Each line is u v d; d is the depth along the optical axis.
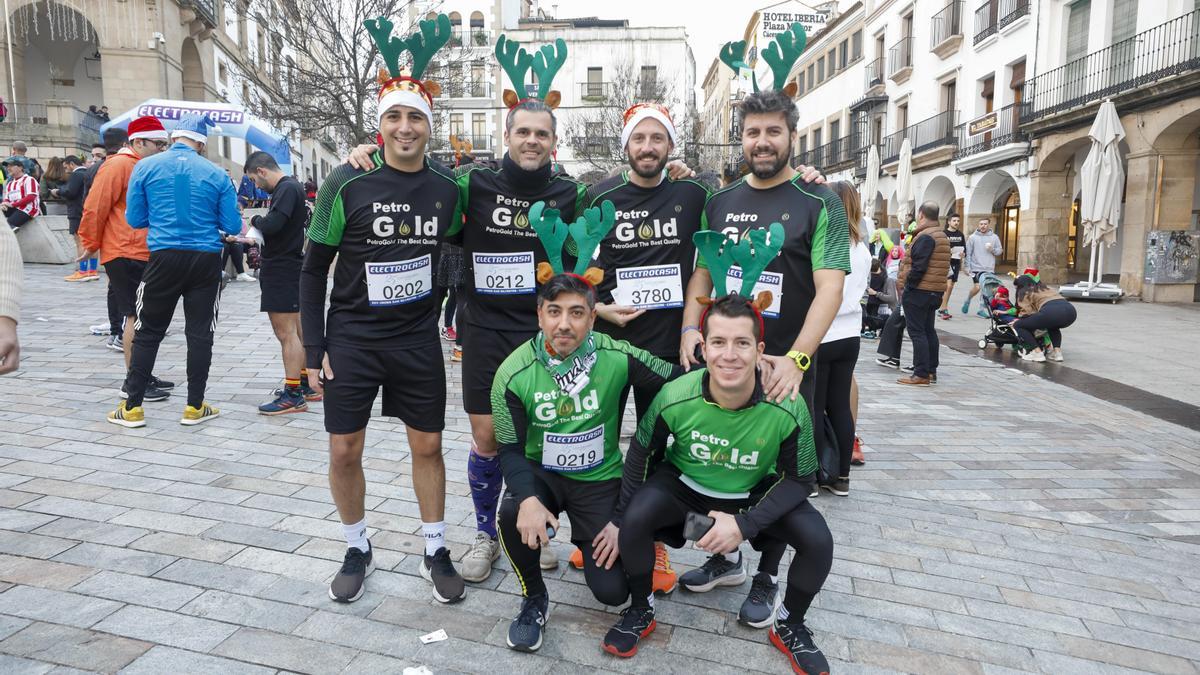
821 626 2.81
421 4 14.70
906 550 3.53
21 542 3.12
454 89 16.95
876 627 2.81
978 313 13.45
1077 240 20.94
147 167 4.45
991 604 3.03
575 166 42.91
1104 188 14.41
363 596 2.85
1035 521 4.01
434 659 2.46
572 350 2.60
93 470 3.98
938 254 7.43
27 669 2.28
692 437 2.57
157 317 4.67
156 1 22.62
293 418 5.14
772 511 2.48
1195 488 4.63
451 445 4.78
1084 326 11.78
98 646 2.42
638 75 37.03
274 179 5.21
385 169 2.74
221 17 27.73
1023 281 9.27
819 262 2.93
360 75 14.13
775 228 2.42
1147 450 5.45
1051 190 18.58
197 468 4.09
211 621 2.61
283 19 14.00
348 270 2.77
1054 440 5.67
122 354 6.70
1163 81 14.20
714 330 2.39
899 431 5.84
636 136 2.98
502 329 3.03
